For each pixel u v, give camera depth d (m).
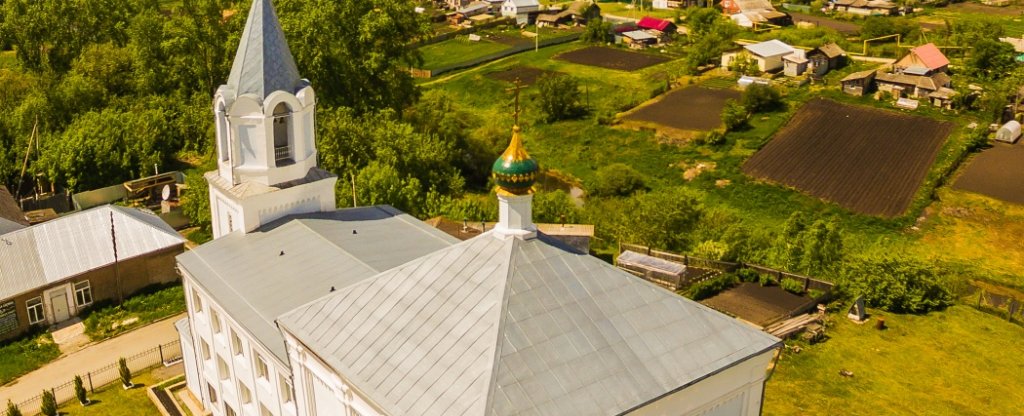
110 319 60.19
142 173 87.50
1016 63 144.75
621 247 71.88
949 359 56.78
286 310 37.56
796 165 106.44
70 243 62.06
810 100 129.62
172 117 96.69
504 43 183.50
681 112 127.25
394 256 41.97
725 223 75.06
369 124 85.50
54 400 47.75
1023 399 52.38
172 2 180.12
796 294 63.22
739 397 30.77
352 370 28.22
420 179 85.88
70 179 83.88
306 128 46.28
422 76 157.38
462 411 24.75
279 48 44.41
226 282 41.25
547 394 25.39
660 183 104.38
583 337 27.34
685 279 64.31
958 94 124.44
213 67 97.75
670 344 28.52
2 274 58.19
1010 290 74.56
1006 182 99.62
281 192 45.34
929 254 82.44
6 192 76.94
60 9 114.44
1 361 54.69
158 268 64.75
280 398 36.47
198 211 74.62
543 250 29.36
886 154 108.94
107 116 88.62
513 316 27.05
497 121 128.12
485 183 102.88
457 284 29.12
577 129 123.19
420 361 27.22
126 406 48.88
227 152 45.69
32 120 92.12
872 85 134.00
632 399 26.27
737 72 148.25
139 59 103.38
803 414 49.28
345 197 69.44
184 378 51.53
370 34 92.44
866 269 64.56
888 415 49.69
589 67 161.12
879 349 57.56
